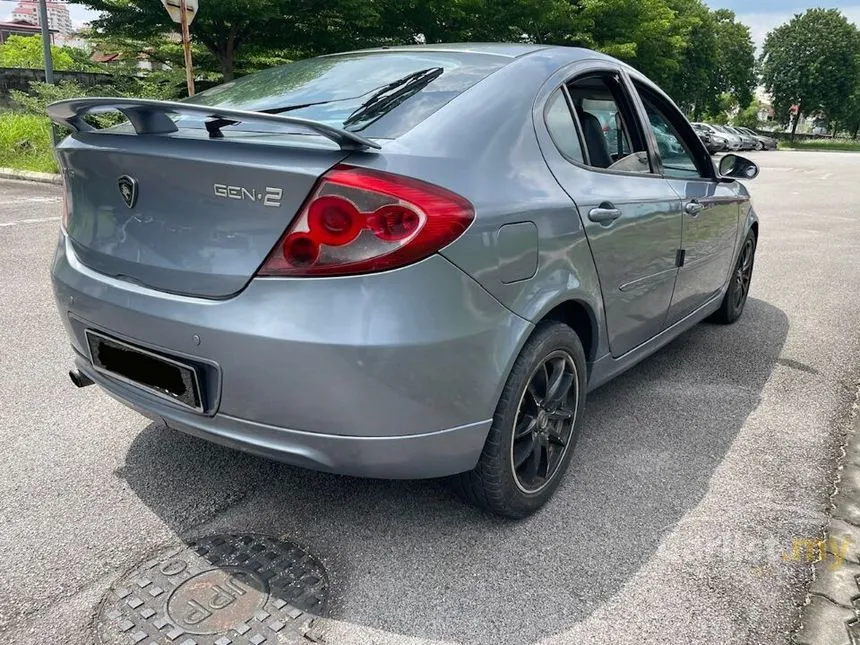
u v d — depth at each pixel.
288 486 2.78
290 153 1.94
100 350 2.40
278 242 1.94
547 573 2.31
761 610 2.17
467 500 2.55
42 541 2.41
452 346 2.03
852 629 2.10
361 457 2.06
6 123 14.73
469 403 2.14
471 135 2.23
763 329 4.97
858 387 3.95
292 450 2.07
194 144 2.04
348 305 1.91
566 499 2.75
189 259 2.08
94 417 3.34
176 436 3.17
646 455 3.12
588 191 2.63
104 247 2.30
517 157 2.35
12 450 3.01
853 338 4.80
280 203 1.92
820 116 73.31
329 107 2.40
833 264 7.16
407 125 2.20
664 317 3.51
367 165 1.93
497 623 2.09
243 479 2.83
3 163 13.52
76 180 2.40
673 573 2.33
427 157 2.06
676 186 3.43
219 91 2.91
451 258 2.00
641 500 2.76
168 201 2.11
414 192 1.94
